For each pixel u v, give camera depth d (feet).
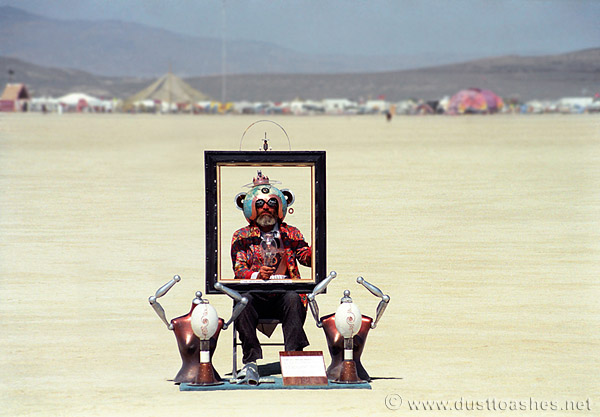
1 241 67.82
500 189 109.91
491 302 47.06
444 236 71.15
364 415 29.25
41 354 37.06
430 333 40.75
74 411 29.58
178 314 44.60
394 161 161.58
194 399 31.01
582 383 33.06
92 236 70.69
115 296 48.62
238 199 35.14
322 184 33.65
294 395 31.58
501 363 35.78
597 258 60.90
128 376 34.04
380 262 59.36
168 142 231.71
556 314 44.39
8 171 136.98
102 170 140.56
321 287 33.09
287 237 34.83
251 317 33.30
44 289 50.31
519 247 65.67
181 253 62.69
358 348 33.53
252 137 268.41
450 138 264.72
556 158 169.68
